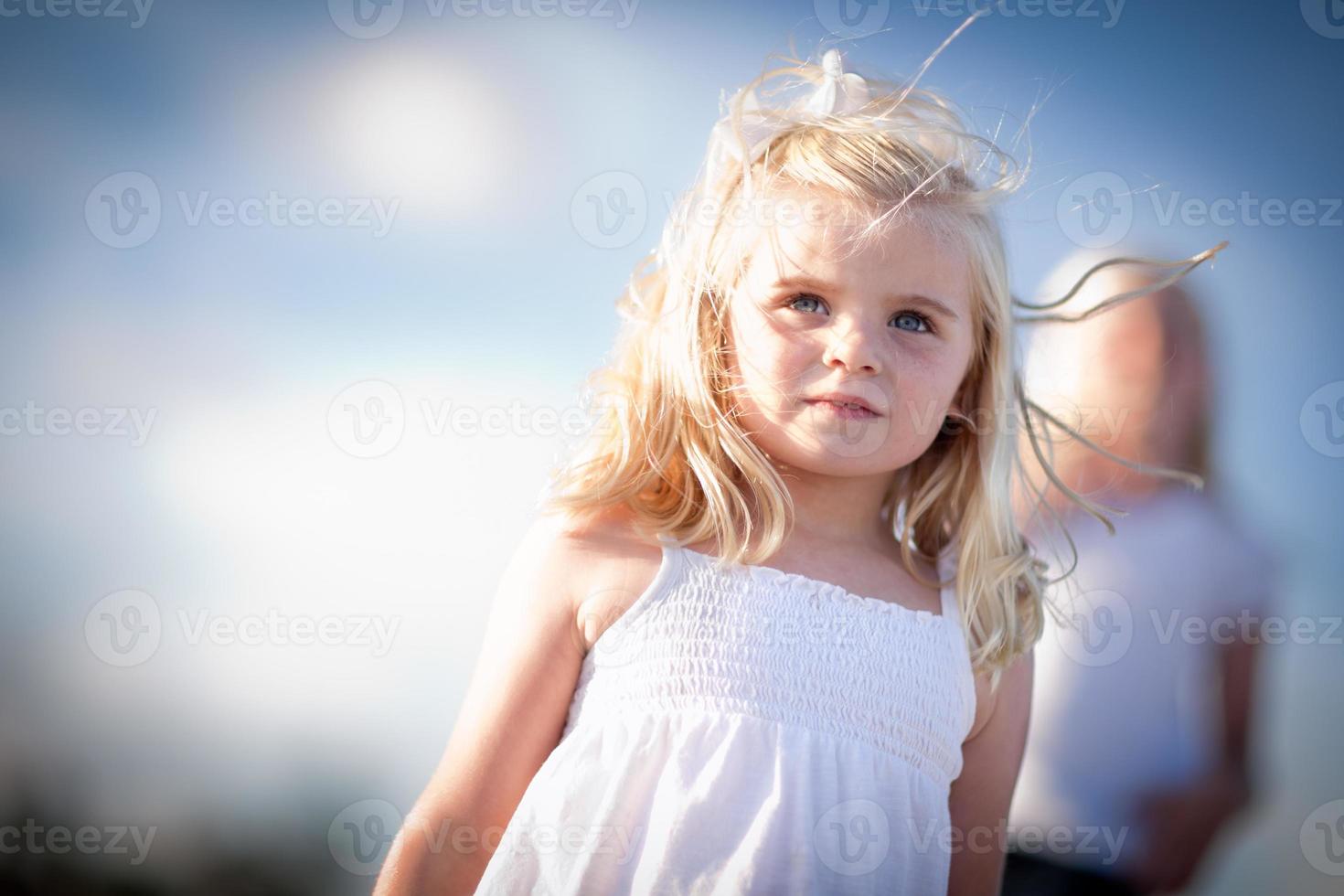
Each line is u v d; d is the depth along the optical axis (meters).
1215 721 1.67
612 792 0.93
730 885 0.90
